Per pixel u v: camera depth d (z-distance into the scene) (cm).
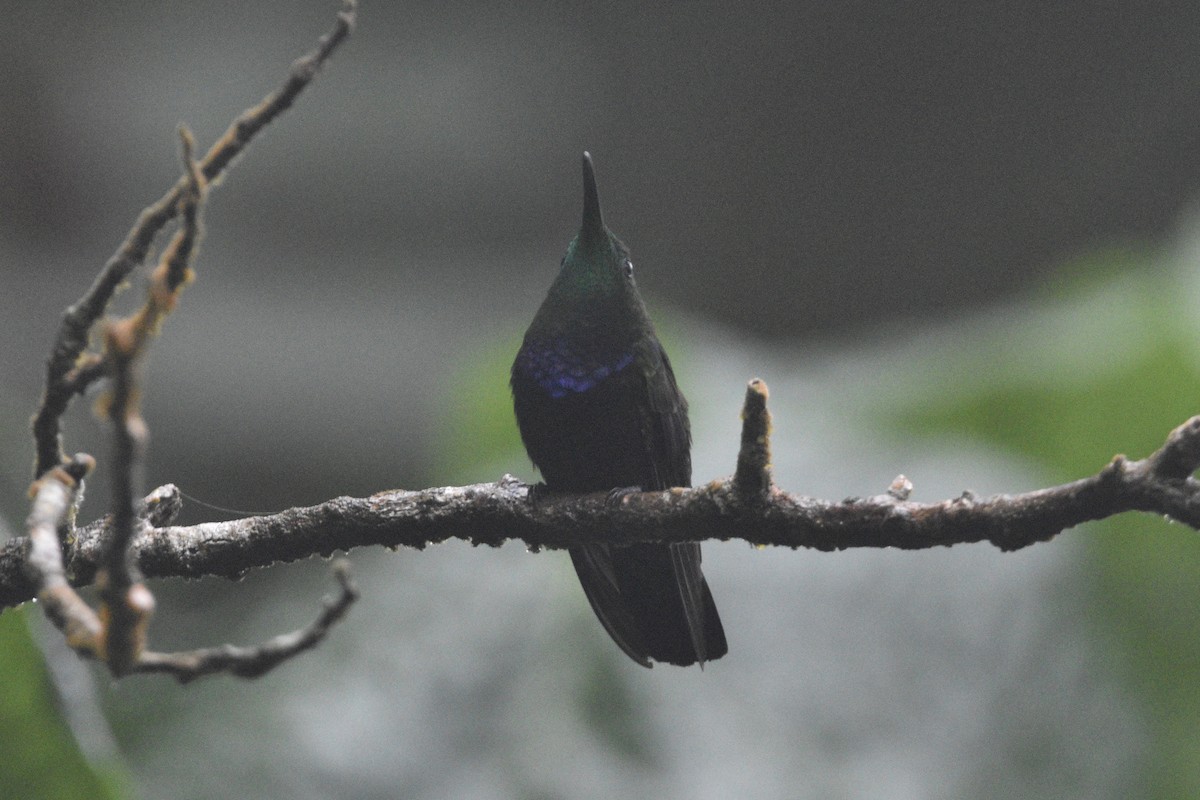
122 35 2314
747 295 2553
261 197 2392
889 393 1197
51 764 593
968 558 1073
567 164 2512
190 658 315
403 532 536
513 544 1124
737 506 485
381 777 1001
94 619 324
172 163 2355
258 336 2295
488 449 1165
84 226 2294
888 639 1045
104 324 294
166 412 2200
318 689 1041
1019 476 1079
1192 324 1089
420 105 2442
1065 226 2486
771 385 1242
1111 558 1063
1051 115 2470
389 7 2423
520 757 995
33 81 2253
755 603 1061
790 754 993
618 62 2506
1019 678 1041
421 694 1043
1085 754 1013
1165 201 2450
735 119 2528
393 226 2441
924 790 980
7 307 2172
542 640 1054
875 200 2530
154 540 523
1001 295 2508
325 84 2416
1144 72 2434
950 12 2447
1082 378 1102
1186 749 1009
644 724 1002
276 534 530
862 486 1095
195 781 983
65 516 473
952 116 2489
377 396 2297
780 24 2483
